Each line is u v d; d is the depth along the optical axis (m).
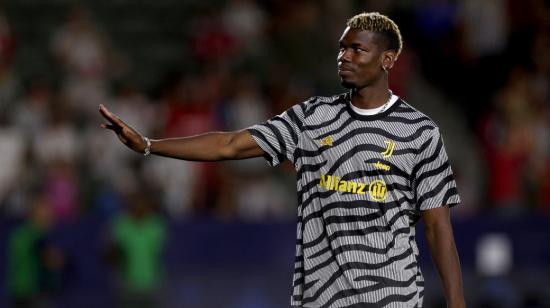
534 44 58.72
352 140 16.72
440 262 17.03
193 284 44.78
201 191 48.00
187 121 49.28
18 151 46.59
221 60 56.06
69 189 45.69
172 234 45.69
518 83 53.06
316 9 57.31
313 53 56.38
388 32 16.84
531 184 50.44
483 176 53.69
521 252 48.06
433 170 16.86
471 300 44.19
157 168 47.47
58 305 41.56
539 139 51.28
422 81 59.56
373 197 16.59
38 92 50.03
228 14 57.75
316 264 16.95
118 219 40.84
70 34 54.25
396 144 16.67
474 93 59.44
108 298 42.66
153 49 60.94
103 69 54.34
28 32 60.47
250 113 50.41
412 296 16.81
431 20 59.91
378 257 16.61
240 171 48.41
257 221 46.75
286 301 43.81
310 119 17.05
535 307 43.88
